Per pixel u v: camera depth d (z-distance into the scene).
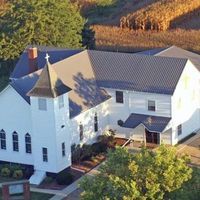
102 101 80.12
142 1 140.88
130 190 53.62
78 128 77.06
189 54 88.19
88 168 75.06
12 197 69.00
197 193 54.50
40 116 72.94
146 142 80.12
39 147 74.00
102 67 82.56
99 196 55.12
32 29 100.31
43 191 71.25
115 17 133.62
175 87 78.12
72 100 77.44
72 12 103.06
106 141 79.31
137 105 80.00
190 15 126.69
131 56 82.44
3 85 99.00
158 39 116.31
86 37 107.19
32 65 82.94
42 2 101.06
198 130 83.62
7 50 101.44
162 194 53.94
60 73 79.19
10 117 75.88
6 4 130.00
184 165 55.84
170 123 78.44
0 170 75.38
